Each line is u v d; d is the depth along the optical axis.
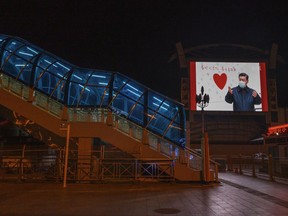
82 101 20.59
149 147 18.64
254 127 58.59
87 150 18.75
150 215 9.39
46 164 20.80
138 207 10.67
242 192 14.58
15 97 19.31
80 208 10.44
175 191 14.83
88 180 18.05
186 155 18.86
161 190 15.16
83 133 18.84
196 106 58.81
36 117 19.06
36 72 20.66
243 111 58.84
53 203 11.38
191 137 57.72
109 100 19.92
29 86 19.61
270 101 59.22
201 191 14.88
